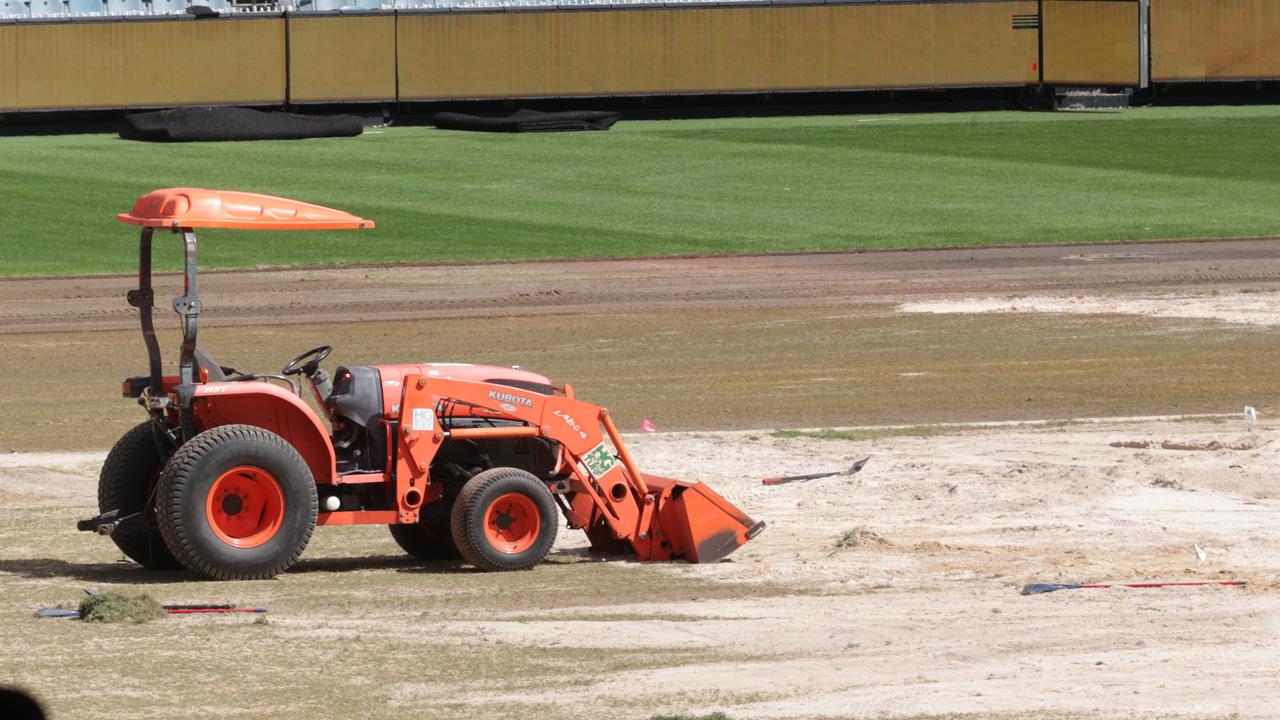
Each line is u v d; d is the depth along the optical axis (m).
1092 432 66.25
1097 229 145.00
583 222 148.50
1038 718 27.53
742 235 142.38
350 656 32.25
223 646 32.91
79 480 57.31
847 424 70.38
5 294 110.75
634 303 107.88
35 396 78.06
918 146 196.12
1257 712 27.88
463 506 41.84
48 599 37.66
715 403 75.50
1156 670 30.95
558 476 44.94
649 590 40.03
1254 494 52.94
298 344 92.75
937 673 30.89
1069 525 48.44
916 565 43.19
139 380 41.91
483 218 149.50
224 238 137.12
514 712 28.05
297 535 40.38
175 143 194.12
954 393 77.94
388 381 43.00
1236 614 36.31
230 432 39.69
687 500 44.06
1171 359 86.94
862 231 144.50
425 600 38.47
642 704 28.62
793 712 27.97
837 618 36.31
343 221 41.81
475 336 95.44
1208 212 154.12
